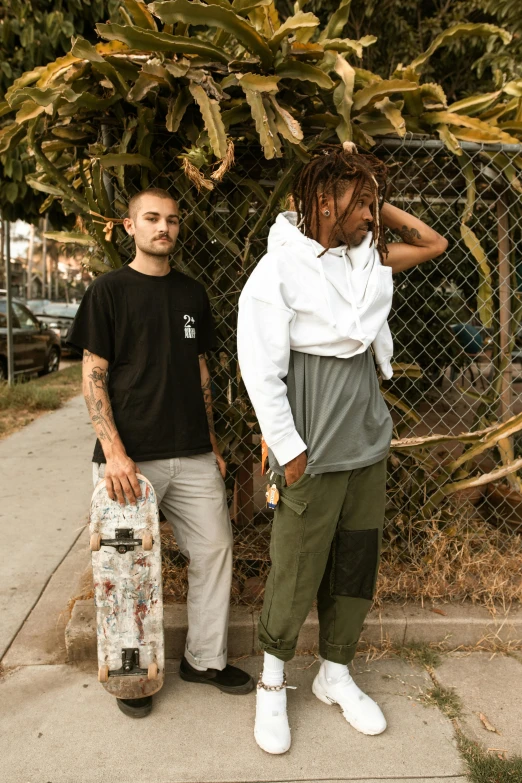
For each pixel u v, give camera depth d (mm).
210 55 2123
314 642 2371
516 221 2762
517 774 1762
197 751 1849
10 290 8523
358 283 1735
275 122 2096
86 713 2010
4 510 4004
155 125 2234
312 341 1709
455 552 2703
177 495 2039
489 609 2469
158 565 1910
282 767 1792
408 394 3855
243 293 1716
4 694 2105
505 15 4371
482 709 2057
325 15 5750
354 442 1766
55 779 1736
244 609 2420
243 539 2762
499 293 2883
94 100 2125
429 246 2021
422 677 2225
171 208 1903
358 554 1872
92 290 1878
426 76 5824
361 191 1679
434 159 2621
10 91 2191
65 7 4352
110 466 1851
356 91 2355
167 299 1947
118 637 1927
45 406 7820
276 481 1788
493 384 2918
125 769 1777
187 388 1986
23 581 2957
